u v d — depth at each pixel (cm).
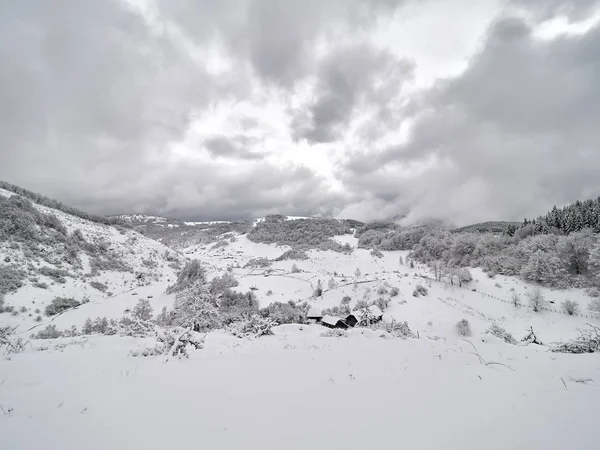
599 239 5919
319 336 1166
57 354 783
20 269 6347
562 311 5166
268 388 489
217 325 1695
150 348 823
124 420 359
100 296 6838
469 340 1009
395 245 13975
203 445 299
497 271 7406
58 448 292
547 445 302
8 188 10025
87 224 10844
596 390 484
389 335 1212
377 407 405
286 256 13812
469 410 396
